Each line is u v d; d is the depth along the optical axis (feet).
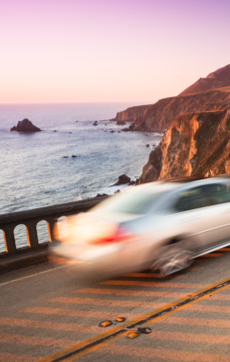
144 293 16.56
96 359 11.73
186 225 18.76
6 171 325.01
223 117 268.21
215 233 20.11
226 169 232.32
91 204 25.86
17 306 16.42
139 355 11.75
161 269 18.12
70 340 13.07
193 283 17.22
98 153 440.86
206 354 11.48
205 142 269.64
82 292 17.37
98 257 17.10
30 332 13.91
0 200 214.48
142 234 17.43
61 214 24.72
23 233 133.49
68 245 18.45
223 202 20.94
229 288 16.25
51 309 15.80
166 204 18.93
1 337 13.70
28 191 238.48
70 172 310.65
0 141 637.71
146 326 13.56
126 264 17.24
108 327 13.75
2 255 22.49
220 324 13.25
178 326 13.37
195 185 20.38
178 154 288.92
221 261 19.92
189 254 19.02
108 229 17.31
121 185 252.21
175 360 11.32
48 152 465.88
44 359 11.98
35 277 20.15
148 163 307.17
